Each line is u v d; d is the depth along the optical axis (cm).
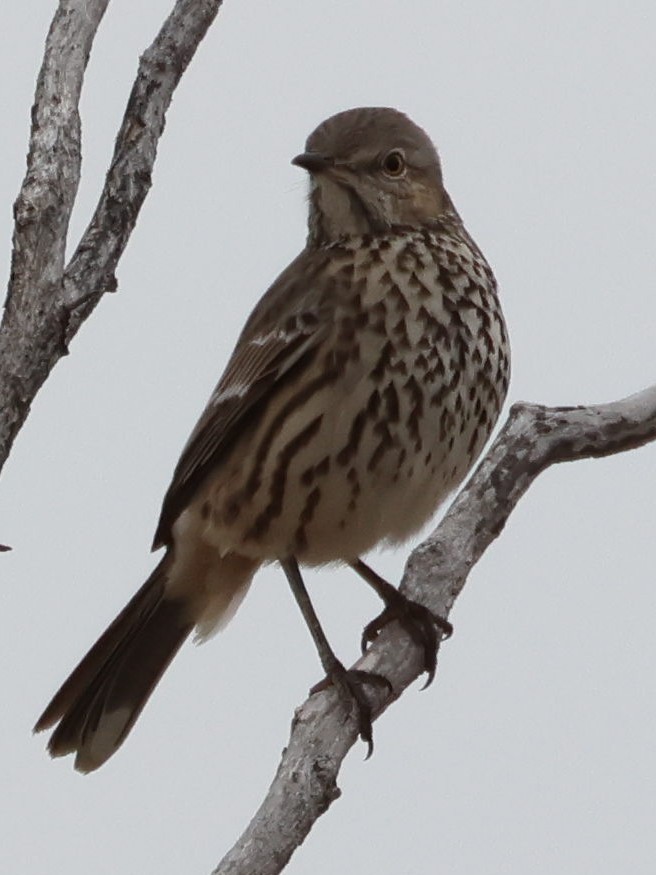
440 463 1184
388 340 1159
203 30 1020
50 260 939
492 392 1202
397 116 1259
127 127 1001
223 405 1221
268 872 907
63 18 975
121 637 1302
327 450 1170
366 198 1225
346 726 998
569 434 1217
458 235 1244
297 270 1224
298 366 1177
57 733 1277
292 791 931
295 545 1227
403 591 1159
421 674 1140
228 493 1223
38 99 960
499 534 1198
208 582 1288
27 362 930
